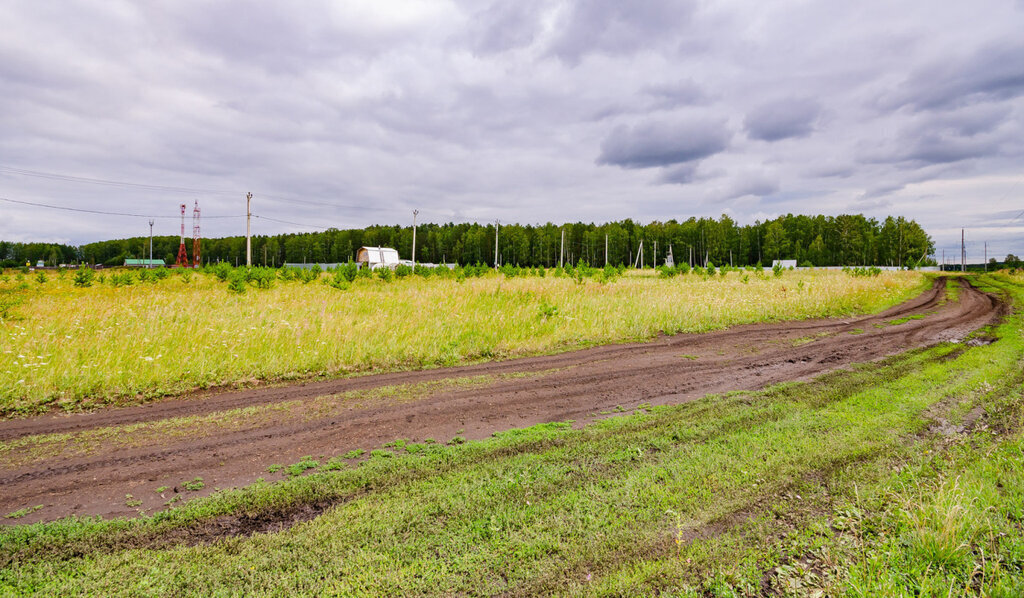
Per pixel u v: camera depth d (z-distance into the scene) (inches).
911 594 91.1
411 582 99.6
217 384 276.1
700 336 466.0
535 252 4557.1
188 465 163.3
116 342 329.4
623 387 272.5
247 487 145.6
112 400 243.9
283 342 356.2
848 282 985.5
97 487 146.6
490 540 114.6
